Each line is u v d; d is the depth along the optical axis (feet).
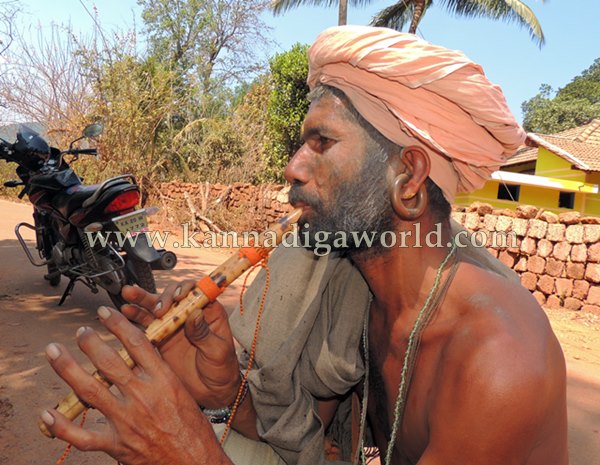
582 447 10.17
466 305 3.46
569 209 54.19
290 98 48.67
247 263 3.81
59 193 13.23
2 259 21.49
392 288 3.88
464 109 3.47
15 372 10.90
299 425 4.73
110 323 2.89
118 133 46.62
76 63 48.52
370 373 4.59
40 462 7.89
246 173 51.78
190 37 75.82
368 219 3.62
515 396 2.97
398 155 3.58
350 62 3.46
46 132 46.91
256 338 4.78
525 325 3.24
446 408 3.23
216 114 61.31
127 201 12.66
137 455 2.88
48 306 15.62
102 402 2.79
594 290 21.97
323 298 4.79
